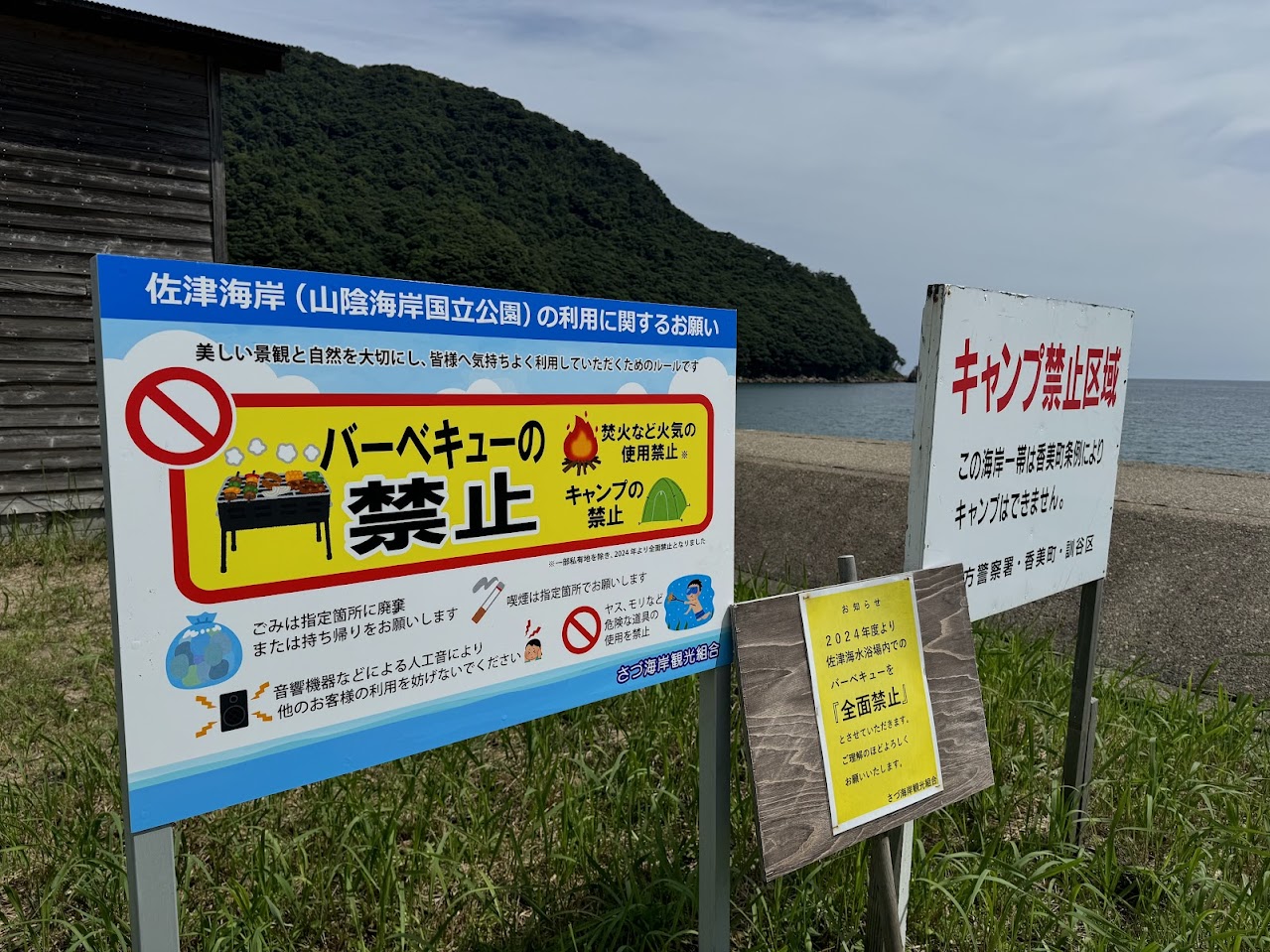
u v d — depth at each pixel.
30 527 6.00
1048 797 2.96
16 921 2.14
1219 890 2.39
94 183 6.01
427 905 2.33
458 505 1.54
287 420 1.32
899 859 2.16
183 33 5.93
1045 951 2.21
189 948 2.12
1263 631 3.93
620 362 1.76
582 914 2.28
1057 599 4.66
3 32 5.64
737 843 2.49
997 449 2.39
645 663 1.88
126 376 1.17
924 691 2.10
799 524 6.12
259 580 1.32
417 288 1.44
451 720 1.57
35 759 2.97
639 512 1.83
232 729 1.31
